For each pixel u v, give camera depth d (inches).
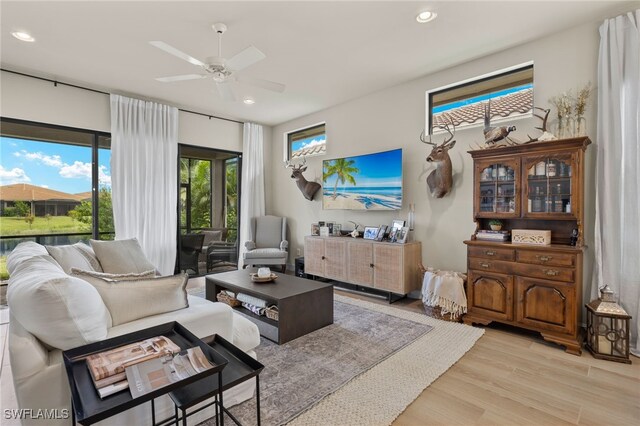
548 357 97.9
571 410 72.3
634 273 99.9
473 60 141.1
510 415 70.6
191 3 98.3
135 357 49.8
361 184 183.0
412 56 136.5
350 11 103.3
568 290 102.0
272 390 79.7
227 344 60.3
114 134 170.2
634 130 100.2
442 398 77.1
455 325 123.5
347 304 150.9
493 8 102.9
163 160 188.1
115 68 145.6
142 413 59.5
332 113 204.5
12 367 50.3
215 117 219.0
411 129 165.0
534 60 125.2
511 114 135.7
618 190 103.8
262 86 117.2
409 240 166.2
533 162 114.9
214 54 132.3
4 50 128.3
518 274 112.6
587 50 113.5
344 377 86.0
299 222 232.4
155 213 184.2
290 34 117.3
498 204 125.1
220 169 227.1
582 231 106.0
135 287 65.7
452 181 149.1
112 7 99.9
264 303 120.5
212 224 222.5
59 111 158.1
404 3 99.5
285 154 243.4
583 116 114.0
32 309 50.6
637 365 92.3
